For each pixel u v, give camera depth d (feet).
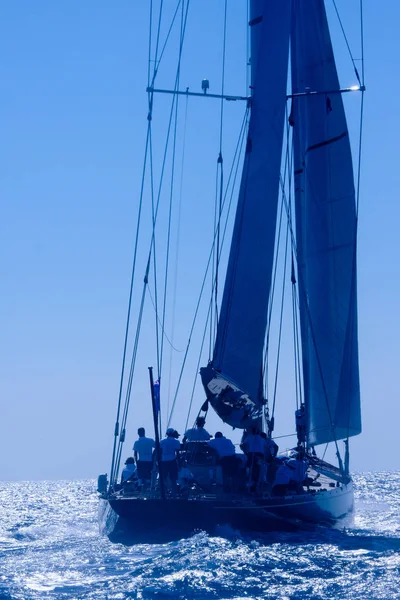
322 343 182.29
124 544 144.25
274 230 163.02
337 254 184.65
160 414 146.82
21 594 108.37
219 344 161.17
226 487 148.25
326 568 122.21
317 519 154.30
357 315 186.29
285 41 167.22
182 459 153.58
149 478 155.94
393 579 115.24
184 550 132.36
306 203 186.09
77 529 198.49
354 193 187.11
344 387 183.11
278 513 142.92
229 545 135.54
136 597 106.42
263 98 166.20
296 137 189.26
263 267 162.30
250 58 178.70
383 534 160.25
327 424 179.63
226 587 111.14
